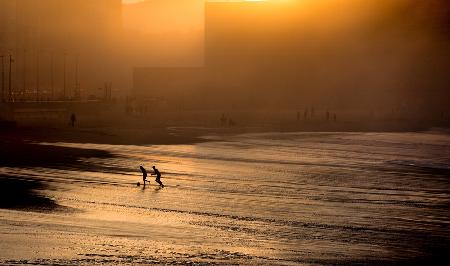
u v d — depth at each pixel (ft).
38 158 547.08
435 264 251.19
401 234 299.17
